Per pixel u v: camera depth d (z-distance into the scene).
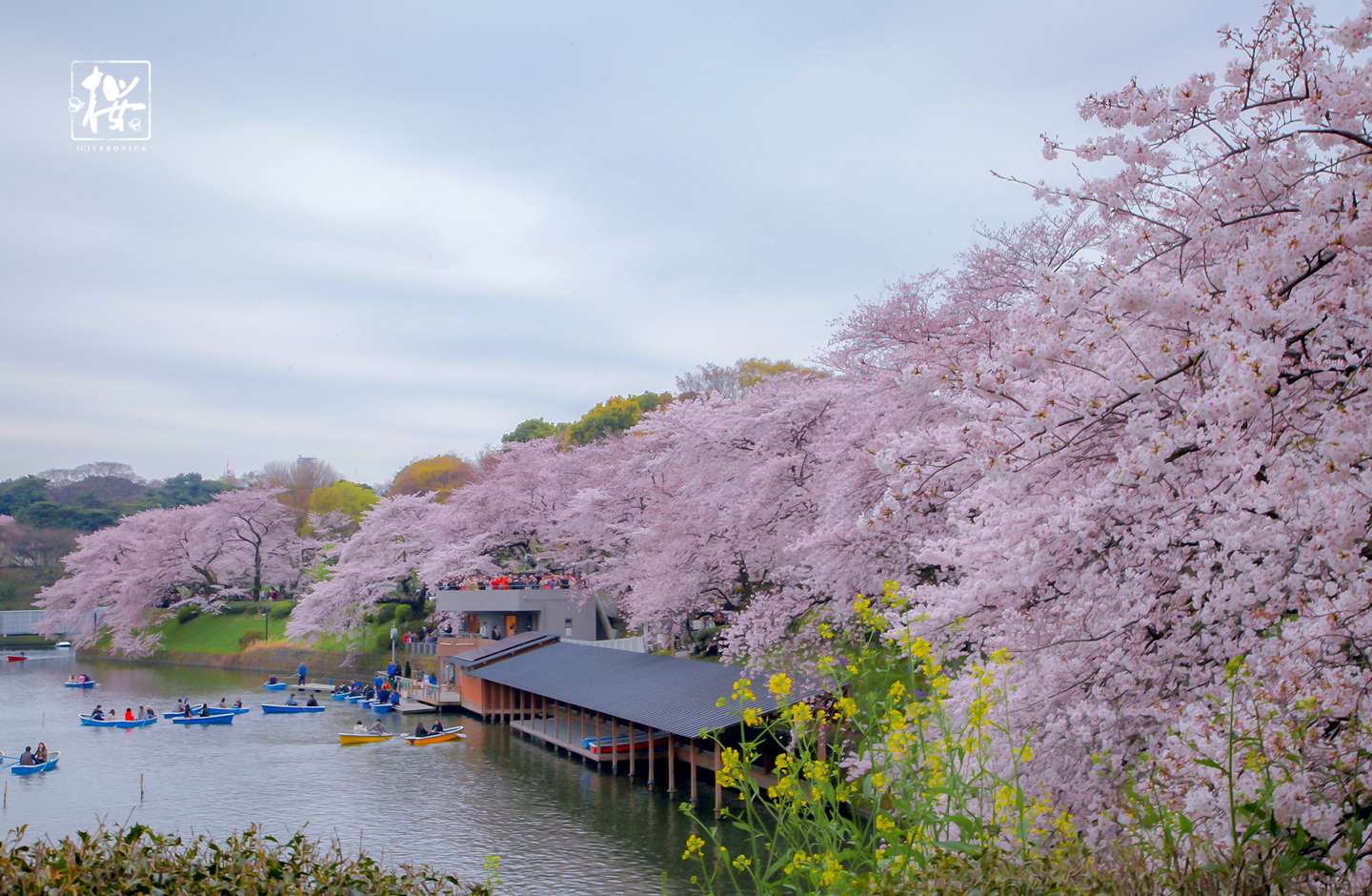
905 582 17.31
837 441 20.92
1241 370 4.67
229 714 39.66
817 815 5.39
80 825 23.38
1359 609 5.21
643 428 36.19
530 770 28.84
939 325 21.45
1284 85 5.95
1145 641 7.61
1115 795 7.26
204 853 6.52
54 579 81.06
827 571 18.47
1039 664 7.93
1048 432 5.99
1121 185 6.84
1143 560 7.51
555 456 52.06
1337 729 5.50
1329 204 5.28
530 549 53.94
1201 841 4.35
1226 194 6.06
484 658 40.75
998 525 8.50
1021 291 19.55
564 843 20.97
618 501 39.06
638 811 23.33
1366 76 5.20
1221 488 6.20
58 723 38.78
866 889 4.67
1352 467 5.12
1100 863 4.77
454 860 19.97
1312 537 5.61
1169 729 6.30
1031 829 5.18
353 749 33.00
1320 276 5.74
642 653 33.25
